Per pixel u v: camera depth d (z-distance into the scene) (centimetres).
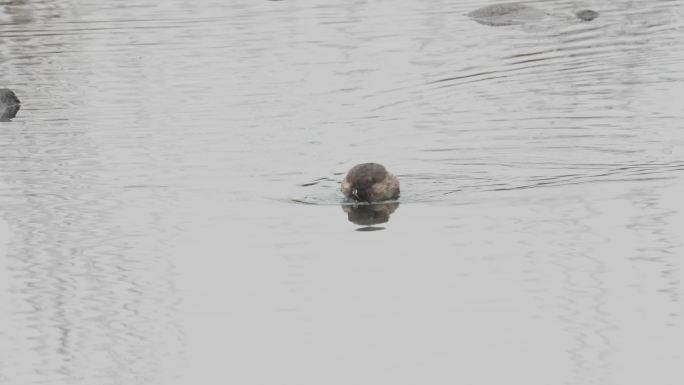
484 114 3919
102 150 3625
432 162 3403
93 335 2380
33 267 2716
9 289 2602
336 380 2166
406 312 2423
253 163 3441
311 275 2612
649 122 3744
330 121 3881
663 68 4409
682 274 2545
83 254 2778
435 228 2852
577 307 2416
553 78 4347
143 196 3172
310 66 4559
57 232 2922
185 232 2891
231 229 2897
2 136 3825
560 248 2708
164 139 3722
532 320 2367
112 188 3250
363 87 4272
